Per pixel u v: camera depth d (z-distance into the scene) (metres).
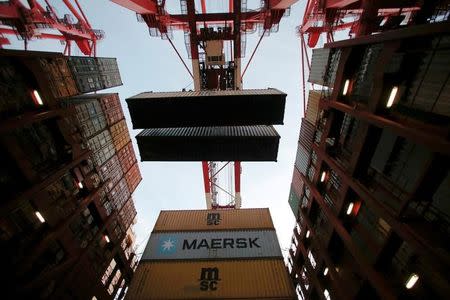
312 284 23.41
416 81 10.95
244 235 21.44
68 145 19.05
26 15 28.55
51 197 16.98
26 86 16.11
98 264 22.30
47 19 30.75
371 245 14.06
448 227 9.45
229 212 24.92
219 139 25.55
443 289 9.29
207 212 25.09
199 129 27.70
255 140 25.44
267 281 17.03
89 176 22.20
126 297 16.34
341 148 18.31
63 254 17.77
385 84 12.20
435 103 9.84
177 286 16.88
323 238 20.83
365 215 15.20
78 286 18.91
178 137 25.88
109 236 25.25
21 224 14.41
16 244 13.70
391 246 12.19
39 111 16.53
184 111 24.64
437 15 11.77
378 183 13.64
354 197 16.33
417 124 10.45
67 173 19.33
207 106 24.27
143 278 17.59
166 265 18.58
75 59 26.67
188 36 30.11
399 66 11.63
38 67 16.64
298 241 28.73
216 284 16.91
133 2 22.47
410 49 10.90
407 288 11.18
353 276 16.22
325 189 20.91
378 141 13.77
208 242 20.80
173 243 20.80
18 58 15.13
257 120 24.95
